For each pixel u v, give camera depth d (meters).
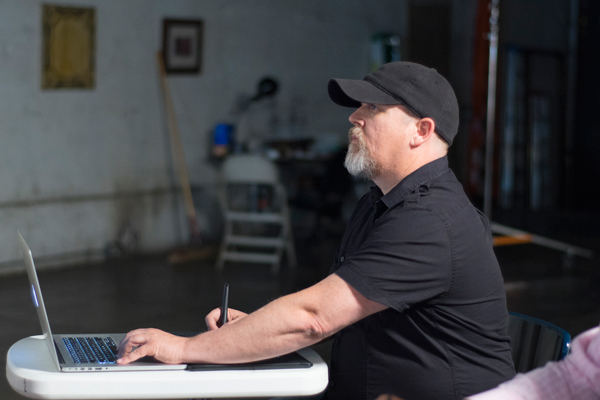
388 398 0.99
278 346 1.39
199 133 6.87
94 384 1.29
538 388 1.05
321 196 6.93
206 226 7.00
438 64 9.03
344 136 8.10
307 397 1.73
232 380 1.33
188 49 6.68
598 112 10.45
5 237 5.55
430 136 1.53
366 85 1.52
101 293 5.04
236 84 7.11
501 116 9.67
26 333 4.01
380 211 1.57
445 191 1.50
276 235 7.30
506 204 10.12
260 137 7.35
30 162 5.69
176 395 1.32
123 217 6.36
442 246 1.42
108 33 6.10
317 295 1.40
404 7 8.67
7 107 5.52
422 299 1.42
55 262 5.87
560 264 6.16
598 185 10.51
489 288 1.49
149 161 6.52
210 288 5.26
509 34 9.61
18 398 2.96
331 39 7.86
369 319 1.52
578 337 1.08
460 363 1.48
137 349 1.40
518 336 1.77
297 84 7.62
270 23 7.30
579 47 10.56
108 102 6.17
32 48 5.61
